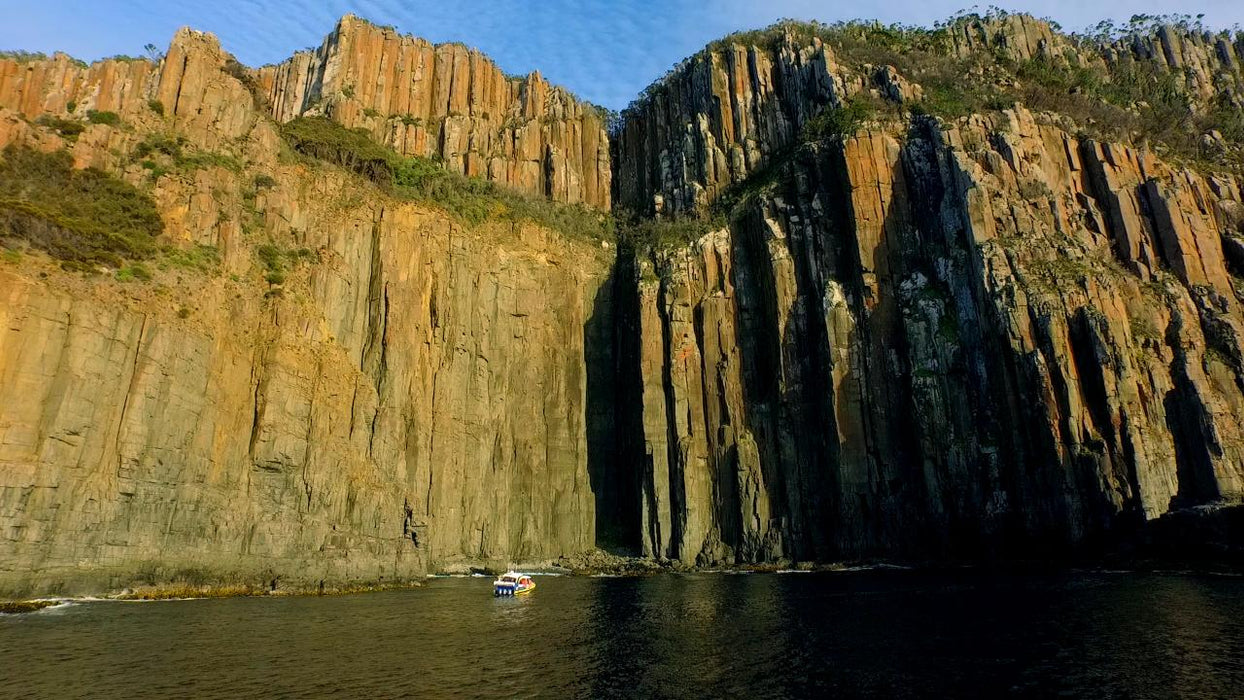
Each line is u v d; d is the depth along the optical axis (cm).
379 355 8494
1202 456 7206
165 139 6662
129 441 4894
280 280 6906
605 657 3325
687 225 11406
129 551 4834
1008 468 7656
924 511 8281
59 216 5234
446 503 8712
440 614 4725
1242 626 3656
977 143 9400
